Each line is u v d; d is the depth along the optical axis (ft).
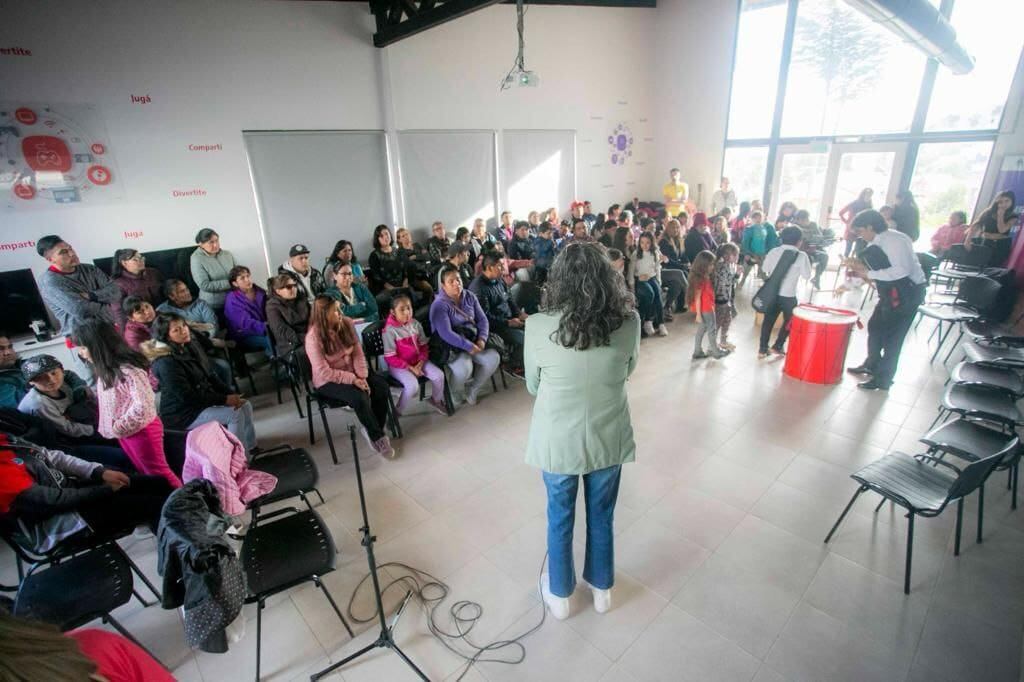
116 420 7.55
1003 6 19.45
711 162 28.71
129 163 14.76
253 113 16.70
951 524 8.04
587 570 6.51
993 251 17.87
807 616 6.49
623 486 9.20
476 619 6.61
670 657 6.01
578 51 25.21
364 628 6.54
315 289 15.24
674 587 6.99
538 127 24.59
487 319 13.17
